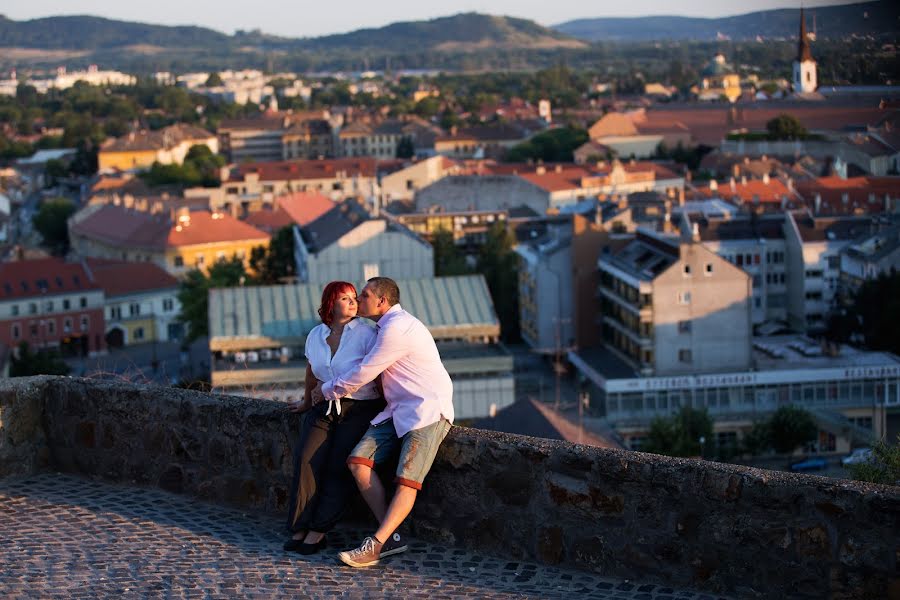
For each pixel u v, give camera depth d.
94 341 166.12
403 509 14.48
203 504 16.70
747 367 105.56
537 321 125.06
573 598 13.61
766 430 93.25
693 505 13.53
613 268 113.94
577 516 14.24
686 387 102.75
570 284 123.44
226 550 15.02
